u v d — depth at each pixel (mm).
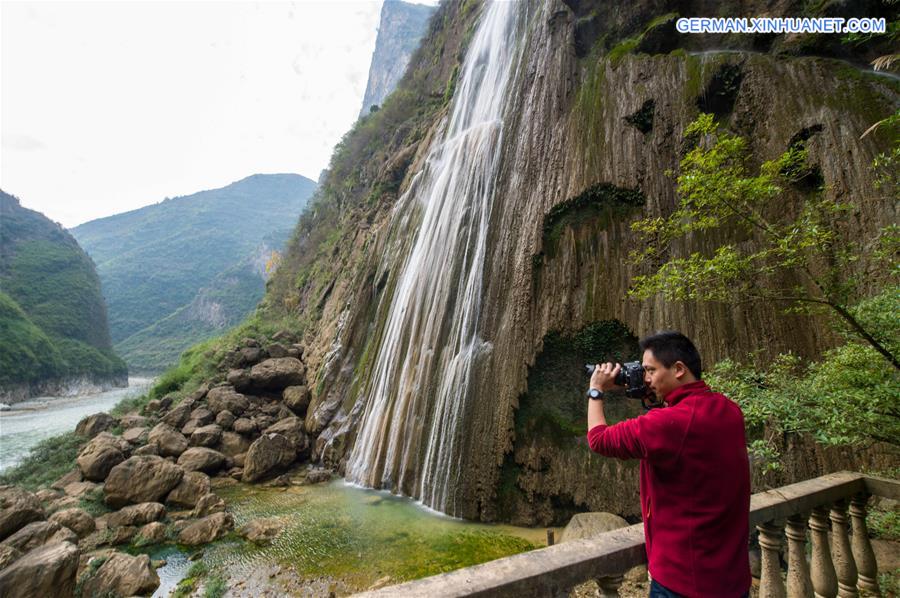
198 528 9773
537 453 9922
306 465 15852
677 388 2107
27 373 70438
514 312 11195
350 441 15109
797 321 7539
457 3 32906
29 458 17500
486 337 11594
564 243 11305
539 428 10156
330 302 25125
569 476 9414
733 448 1868
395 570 7758
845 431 3953
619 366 2385
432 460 11344
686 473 1854
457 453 10664
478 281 12469
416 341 14148
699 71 10656
